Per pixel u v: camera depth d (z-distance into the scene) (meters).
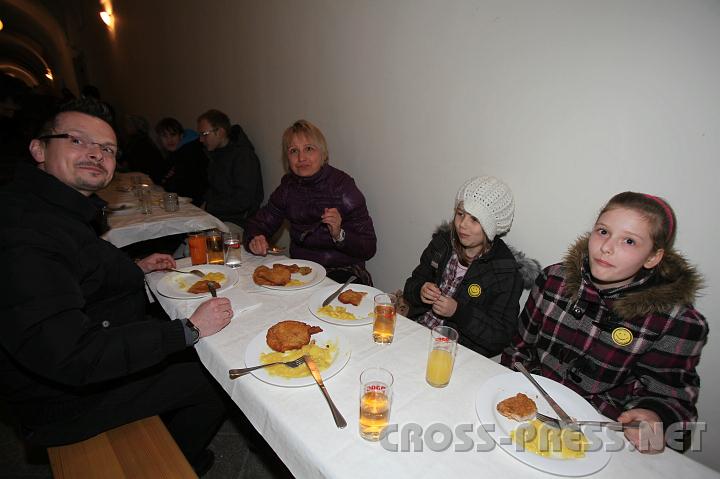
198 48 3.85
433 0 1.72
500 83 1.56
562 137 1.42
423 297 1.43
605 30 1.25
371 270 2.48
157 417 1.30
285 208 2.29
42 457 1.67
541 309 1.33
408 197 2.10
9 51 14.39
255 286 1.47
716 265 1.17
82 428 1.18
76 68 8.81
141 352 1.05
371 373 0.87
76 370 0.97
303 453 0.76
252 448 1.71
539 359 1.34
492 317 1.47
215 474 1.60
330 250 2.24
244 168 3.12
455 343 0.99
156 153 4.52
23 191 1.14
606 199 1.35
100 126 1.26
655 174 1.23
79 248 1.17
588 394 1.20
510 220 1.51
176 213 2.54
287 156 2.16
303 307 1.33
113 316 1.34
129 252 3.14
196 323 1.13
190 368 1.41
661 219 1.00
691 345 1.04
